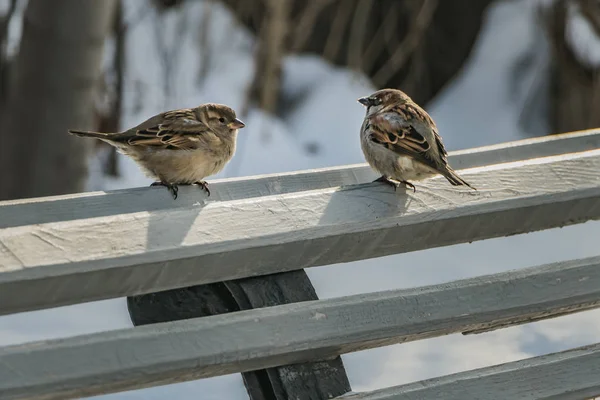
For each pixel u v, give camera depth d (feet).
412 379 25.59
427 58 94.02
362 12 86.17
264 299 19.34
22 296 16.76
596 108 83.41
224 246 18.58
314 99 81.41
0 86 60.80
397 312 19.38
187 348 17.15
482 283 20.65
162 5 81.46
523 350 27.86
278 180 24.26
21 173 60.85
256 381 19.33
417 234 21.27
